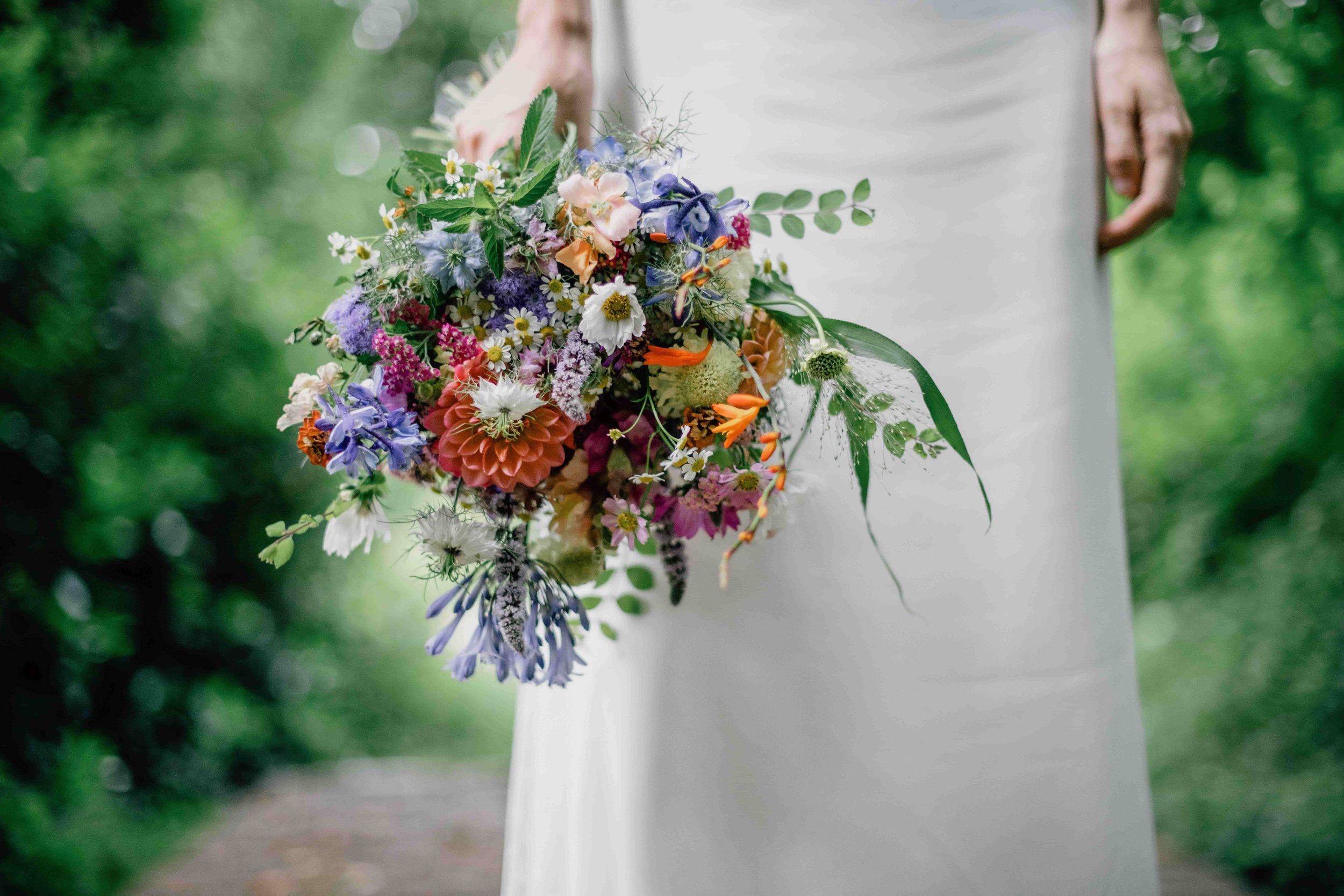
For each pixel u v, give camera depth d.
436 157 1.04
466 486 1.04
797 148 1.22
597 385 0.99
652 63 1.26
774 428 1.12
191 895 2.61
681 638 1.20
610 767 1.23
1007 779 1.18
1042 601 1.19
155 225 3.76
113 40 3.48
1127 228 1.27
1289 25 3.11
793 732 1.19
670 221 0.98
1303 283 3.99
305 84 5.96
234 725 4.21
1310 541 3.98
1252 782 3.36
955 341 1.21
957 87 1.21
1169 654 4.59
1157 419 5.48
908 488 1.20
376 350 0.96
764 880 1.19
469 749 5.66
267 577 4.85
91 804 3.18
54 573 3.18
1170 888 2.65
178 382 4.03
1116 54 1.27
